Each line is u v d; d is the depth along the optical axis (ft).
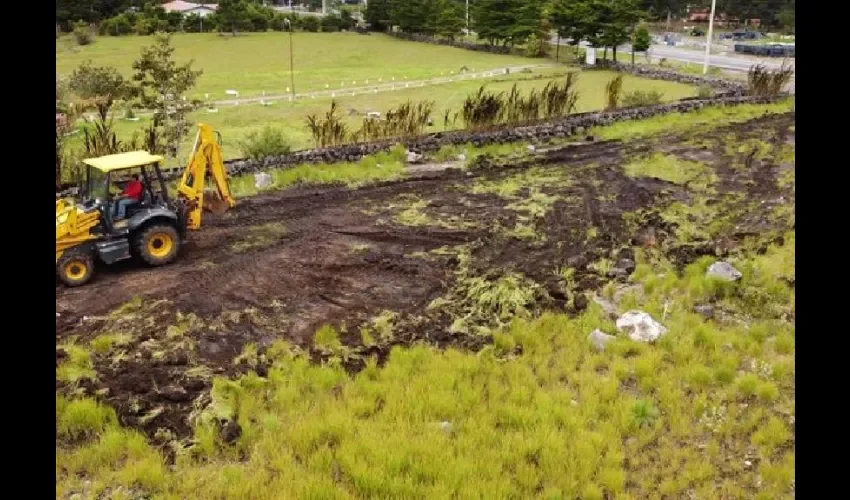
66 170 47.34
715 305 33.14
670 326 30.63
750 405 25.11
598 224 43.21
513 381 26.14
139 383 25.22
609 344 28.68
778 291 34.04
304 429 22.84
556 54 147.13
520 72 119.44
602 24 128.47
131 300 32.01
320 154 54.39
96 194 35.06
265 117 76.74
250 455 22.16
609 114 71.97
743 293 33.86
